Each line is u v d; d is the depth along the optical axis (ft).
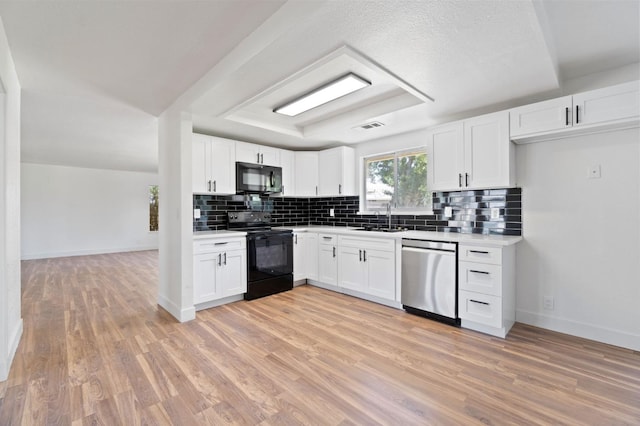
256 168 12.98
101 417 5.14
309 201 16.83
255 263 11.87
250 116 11.27
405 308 10.45
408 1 4.70
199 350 7.58
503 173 8.89
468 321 8.87
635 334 7.57
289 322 9.45
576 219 8.43
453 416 5.17
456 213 11.02
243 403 5.52
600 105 7.32
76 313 10.34
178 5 5.23
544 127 8.14
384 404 5.50
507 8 4.89
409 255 10.14
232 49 6.75
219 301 11.13
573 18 6.01
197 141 11.38
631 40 6.73
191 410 5.33
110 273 16.92
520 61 6.63
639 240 7.55
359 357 7.22
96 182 24.53
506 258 8.45
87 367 6.75
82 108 10.28
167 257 10.66
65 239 23.18
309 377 6.37
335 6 4.78
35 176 22.03
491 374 6.46
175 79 8.19
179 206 9.72
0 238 6.26
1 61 5.80
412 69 6.97
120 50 6.73
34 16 5.51
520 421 5.05
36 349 7.61
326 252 13.15
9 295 6.90
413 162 12.71
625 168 7.71
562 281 8.66
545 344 7.87
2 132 6.30
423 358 7.16
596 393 5.78
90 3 5.15
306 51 6.05
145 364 6.89
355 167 14.64
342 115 11.32
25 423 4.98
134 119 11.58
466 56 6.39
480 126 9.32
